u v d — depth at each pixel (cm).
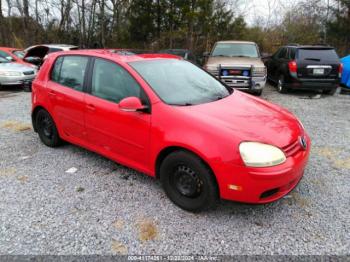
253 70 862
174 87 352
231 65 863
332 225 291
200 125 289
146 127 321
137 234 278
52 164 423
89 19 2041
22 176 388
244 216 304
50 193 348
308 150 325
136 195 342
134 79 341
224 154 272
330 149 482
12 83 1012
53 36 2017
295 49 926
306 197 339
